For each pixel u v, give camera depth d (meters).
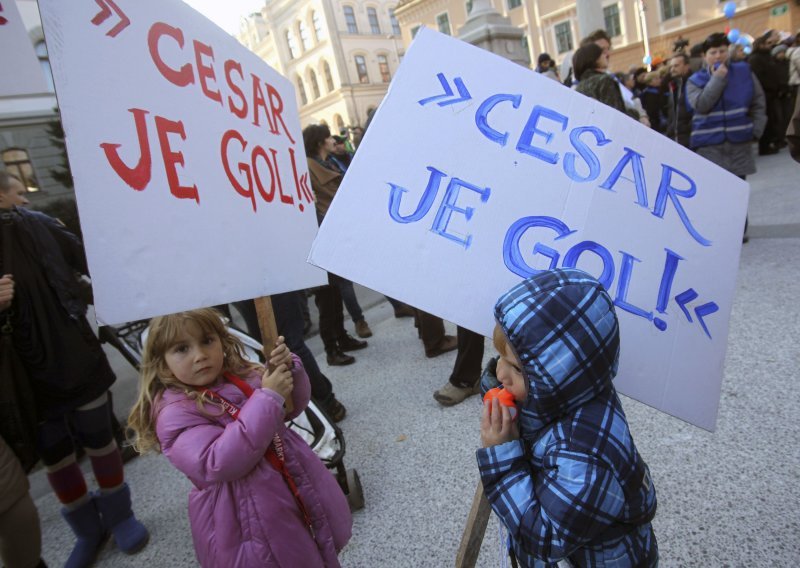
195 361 1.26
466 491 2.00
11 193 1.84
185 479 2.56
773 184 5.59
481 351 2.64
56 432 1.97
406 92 1.04
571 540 0.85
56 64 0.81
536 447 0.94
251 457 1.16
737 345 2.64
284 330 2.52
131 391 4.11
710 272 1.18
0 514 1.57
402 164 1.00
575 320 0.83
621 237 1.11
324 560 1.34
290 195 1.50
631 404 2.37
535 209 1.06
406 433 2.52
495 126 1.08
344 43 37.19
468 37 5.67
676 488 1.80
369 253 0.96
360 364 3.58
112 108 0.89
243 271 1.17
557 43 25.77
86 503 2.05
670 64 6.93
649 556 0.99
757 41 7.07
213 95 1.16
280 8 39.22
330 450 1.94
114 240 0.87
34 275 1.82
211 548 1.22
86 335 1.96
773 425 1.99
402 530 1.88
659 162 1.18
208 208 1.09
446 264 0.99
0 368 1.70
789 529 1.53
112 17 0.90
